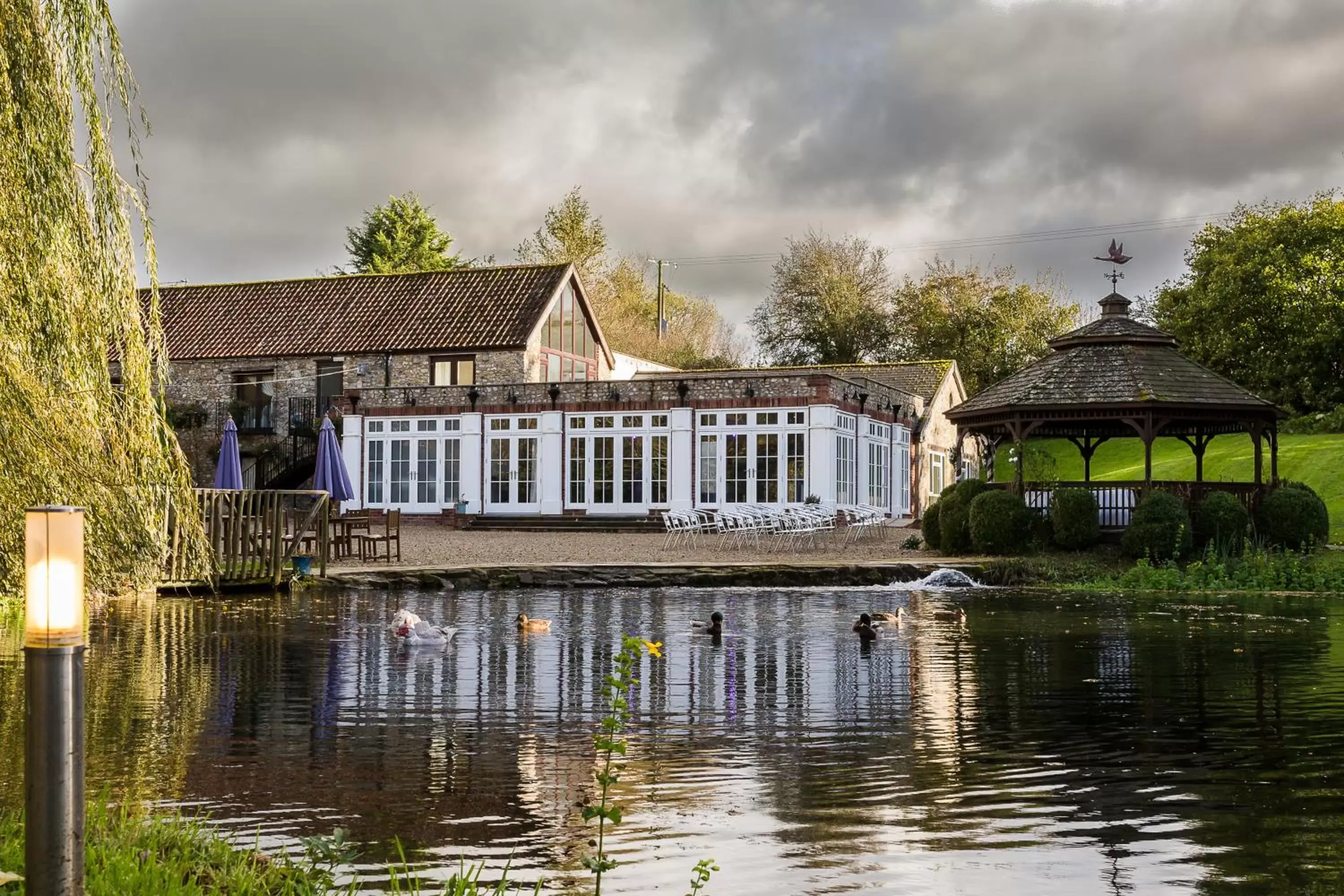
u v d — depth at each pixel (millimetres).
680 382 37500
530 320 42688
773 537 34188
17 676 12086
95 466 9320
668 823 7375
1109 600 22531
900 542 33875
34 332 9023
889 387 42594
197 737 9695
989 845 6934
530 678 12750
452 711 10898
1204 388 30203
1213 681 12703
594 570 25078
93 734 9781
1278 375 51344
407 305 45250
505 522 38094
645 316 77125
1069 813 7586
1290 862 6645
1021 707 11172
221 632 16578
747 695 11805
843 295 68688
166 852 6047
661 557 28562
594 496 38219
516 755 9102
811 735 9891
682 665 13820
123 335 9742
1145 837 7094
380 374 43250
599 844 6605
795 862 6637
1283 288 50750
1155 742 9648
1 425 8727
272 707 10984
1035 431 34250
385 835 7086
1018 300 64812
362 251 69938
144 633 16391
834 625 17922
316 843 5871
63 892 4312
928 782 8359
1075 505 28797
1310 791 8125
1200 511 29047
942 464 48750
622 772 8609
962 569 26828
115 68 9812
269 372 44750
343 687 12125
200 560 10477
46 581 4309
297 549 23172
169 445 10102
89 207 9523
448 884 6109
